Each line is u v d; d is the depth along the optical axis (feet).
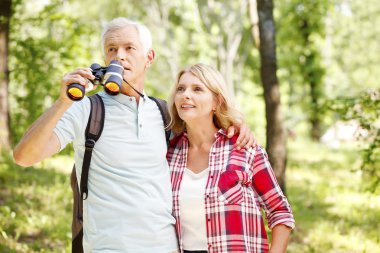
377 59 114.01
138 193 9.04
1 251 17.19
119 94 9.38
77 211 9.65
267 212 9.94
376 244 20.45
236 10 74.08
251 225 9.47
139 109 9.48
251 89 85.20
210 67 10.23
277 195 9.79
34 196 23.75
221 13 74.18
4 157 28.89
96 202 9.06
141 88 10.00
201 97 10.00
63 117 8.84
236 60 86.84
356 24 111.86
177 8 81.00
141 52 9.85
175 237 9.57
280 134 23.63
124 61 9.67
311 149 55.36
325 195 29.63
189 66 10.36
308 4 50.80
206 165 10.00
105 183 9.04
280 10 71.92
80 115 9.04
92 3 75.56
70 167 31.40
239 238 9.26
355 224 23.88
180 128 10.37
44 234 19.56
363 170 21.35
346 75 111.86
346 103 20.24
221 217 9.34
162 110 10.23
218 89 10.05
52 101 38.93
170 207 9.56
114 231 8.87
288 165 41.11
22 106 37.55
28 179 26.48
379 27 113.80
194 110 10.00
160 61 87.10
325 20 73.61
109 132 9.19
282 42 76.02
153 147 9.50
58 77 38.32
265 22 23.71
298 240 21.29
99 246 8.96
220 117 10.18
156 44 86.89
